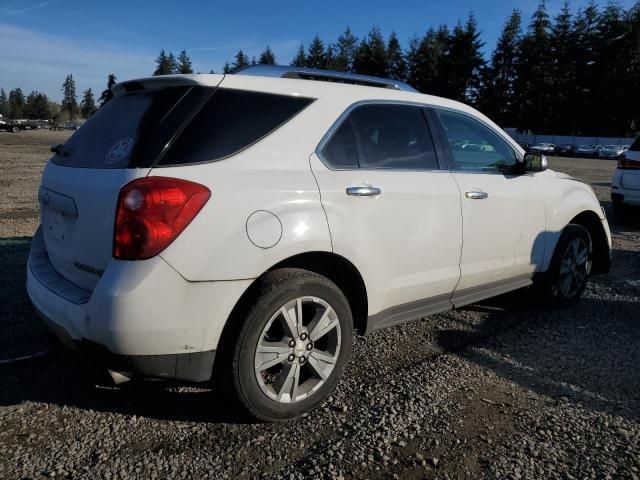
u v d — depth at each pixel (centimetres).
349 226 294
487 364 359
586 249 487
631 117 6631
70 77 15425
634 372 350
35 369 333
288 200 271
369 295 311
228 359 258
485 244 383
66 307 253
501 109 7250
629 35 6500
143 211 236
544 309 474
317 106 303
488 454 257
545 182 445
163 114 262
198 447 258
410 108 354
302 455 253
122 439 263
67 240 280
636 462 253
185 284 241
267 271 270
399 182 324
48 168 323
